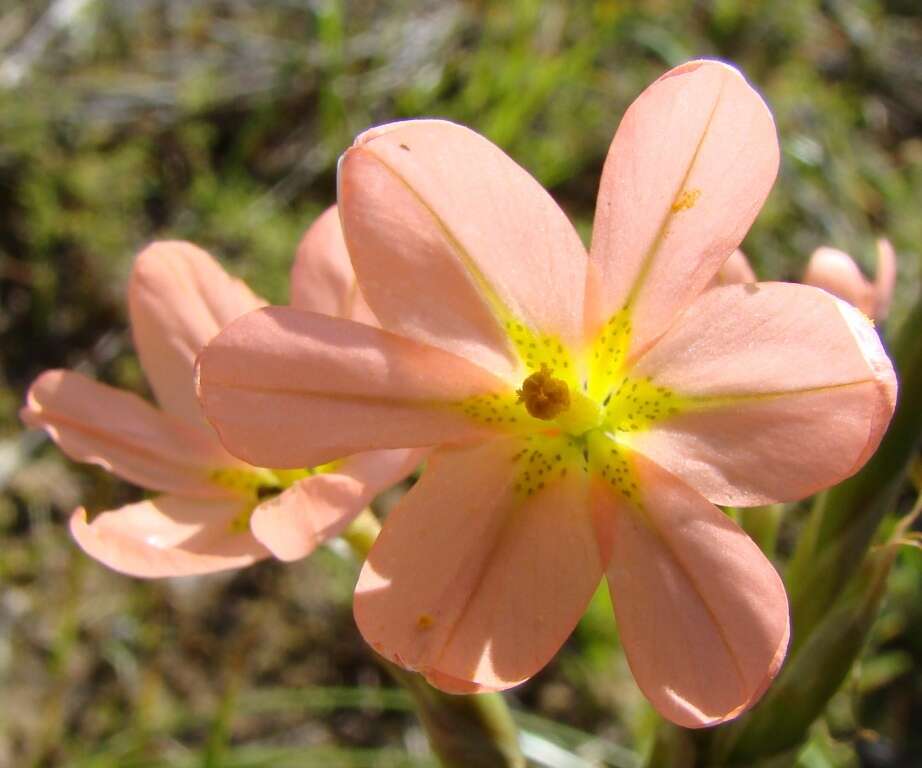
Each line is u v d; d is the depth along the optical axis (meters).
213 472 0.10
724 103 0.08
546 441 0.09
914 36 0.28
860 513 0.10
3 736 0.19
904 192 0.25
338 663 0.19
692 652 0.08
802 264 0.23
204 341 0.11
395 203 0.09
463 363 0.09
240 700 0.18
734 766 0.10
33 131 0.23
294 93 0.25
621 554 0.09
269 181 0.24
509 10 0.25
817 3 0.27
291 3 0.26
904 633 0.19
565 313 0.09
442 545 0.09
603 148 0.24
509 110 0.23
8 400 0.21
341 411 0.09
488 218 0.09
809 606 0.10
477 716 0.10
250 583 0.20
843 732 0.11
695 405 0.09
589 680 0.19
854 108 0.26
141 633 0.19
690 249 0.09
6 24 0.25
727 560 0.08
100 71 0.25
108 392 0.10
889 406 0.08
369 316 0.10
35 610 0.20
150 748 0.18
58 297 0.22
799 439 0.08
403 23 0.26
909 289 0.23
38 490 0.20
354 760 0.18
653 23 0.26
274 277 0.22
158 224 0.23
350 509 0.09
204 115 0.24
